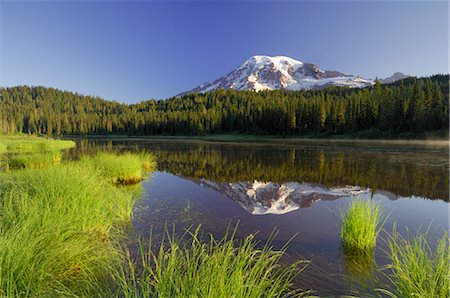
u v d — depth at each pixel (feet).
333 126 206.69
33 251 9.53
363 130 190.90
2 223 11.75
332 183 37.93
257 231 17.87
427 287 9.02
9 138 169.78
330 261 13.35
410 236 16.70
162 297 7.93
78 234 12.73
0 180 20.85
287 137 222.69
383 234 17.15
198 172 47.37
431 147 107.76
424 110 164.66
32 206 14.12
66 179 18.84
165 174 44.52
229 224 19.16
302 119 230.07
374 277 11.84
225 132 283.59
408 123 168.66
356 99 209.77
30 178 20.54
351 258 13.67
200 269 8.71
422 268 9.50
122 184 34.30
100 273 11.50
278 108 254.47
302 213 22.56
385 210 23.58
